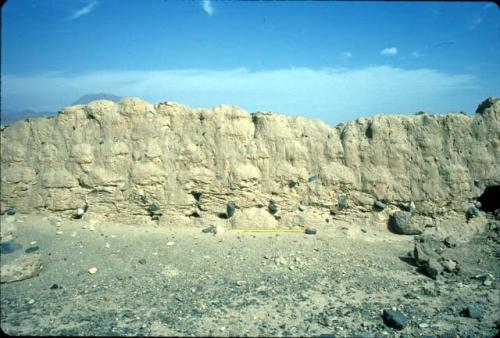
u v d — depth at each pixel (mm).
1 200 11703
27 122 12391
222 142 12711
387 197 12641
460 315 8062
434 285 9305
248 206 12680
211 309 7941
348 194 12859
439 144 12711
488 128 12734
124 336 6887
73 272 9281
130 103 12531
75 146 12273
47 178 12031
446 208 12531
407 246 11547
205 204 12648
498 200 13062
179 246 10797
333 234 12273
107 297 8297
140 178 12273
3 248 9820
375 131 12859
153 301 8195
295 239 11602
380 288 9102
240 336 7035
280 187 12812
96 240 10922
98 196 12320
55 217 11938
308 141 13070
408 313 8062
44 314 7562
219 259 10188
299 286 9062
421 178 12641
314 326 7492
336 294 8766
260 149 12805
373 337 7230
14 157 12023
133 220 12398
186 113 12844
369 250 11141
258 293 8664
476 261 10492
